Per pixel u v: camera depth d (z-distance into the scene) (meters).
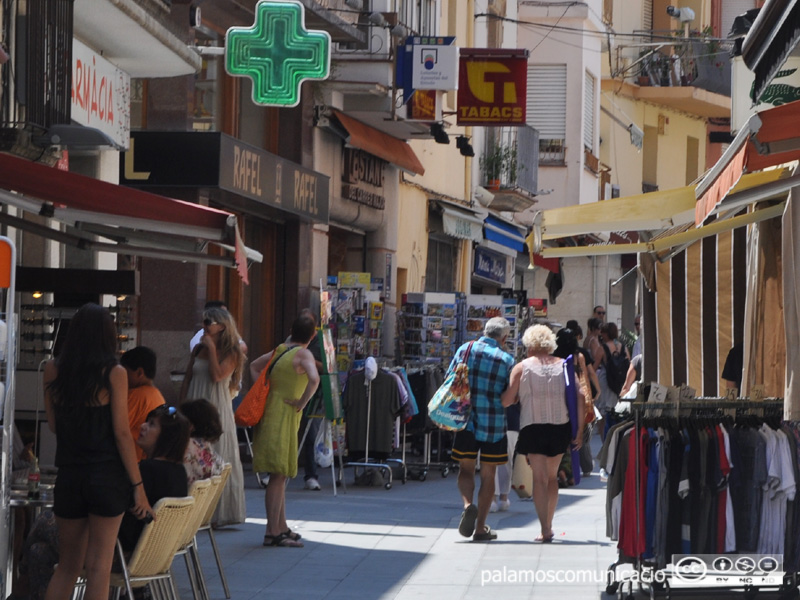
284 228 27.88
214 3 24.05
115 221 11.67
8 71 15.00
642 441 13.08
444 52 28.42
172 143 22.14
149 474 11.42
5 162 11.00
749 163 8.86
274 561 15.27
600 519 19.34
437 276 38.94
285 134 27.42
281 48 20.45
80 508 10.24
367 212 31.22
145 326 22.73
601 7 53.06
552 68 49.97
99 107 18.02
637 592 13.47
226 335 16.42
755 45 13.04
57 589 10.33
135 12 16.95
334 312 26.17
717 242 16.19
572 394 17.05
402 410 23.69
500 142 42.41
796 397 10.48
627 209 11.93
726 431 13.24
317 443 22.47
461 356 17.11
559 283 19.62
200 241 13.84
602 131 56.25
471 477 17.19
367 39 28.11
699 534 13.09
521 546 16.69
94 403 10.20
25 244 17.80
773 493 13.29
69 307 16.33
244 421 16.38
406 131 31.47
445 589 13.76
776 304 13.73
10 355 9.91
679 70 59.22
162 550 10.75
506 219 44.16
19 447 13.67
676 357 16.42
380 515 19.44
